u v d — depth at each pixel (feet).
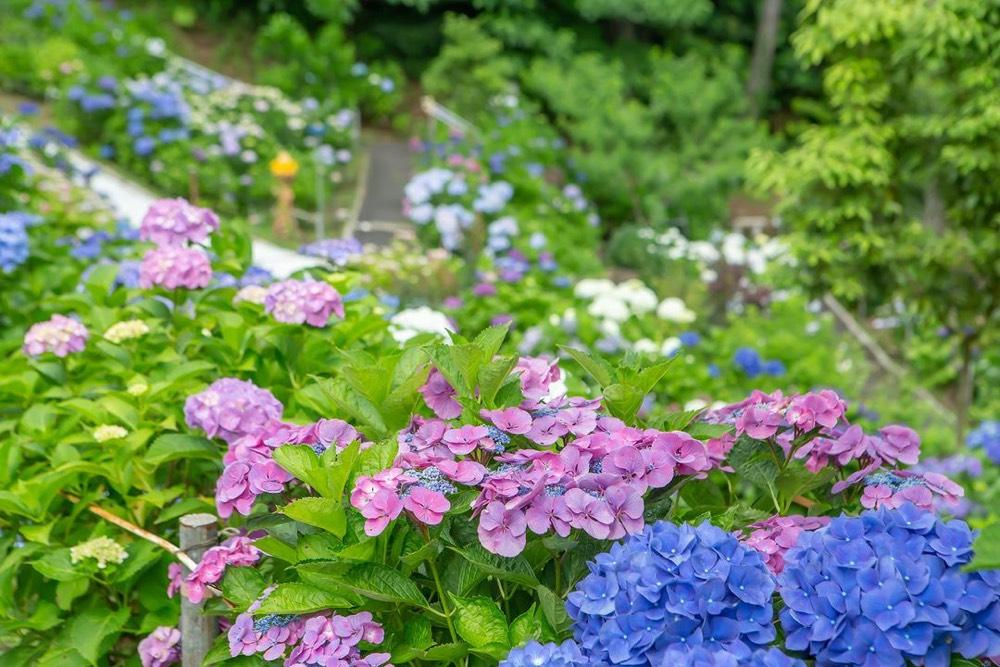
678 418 8.55
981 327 26.23
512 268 29.71
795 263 28.14
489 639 7.22
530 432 7.73
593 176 56.80
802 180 26.17
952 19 23.00
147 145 43.73
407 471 7.37
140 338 12.33
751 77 79.71
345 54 66.44
